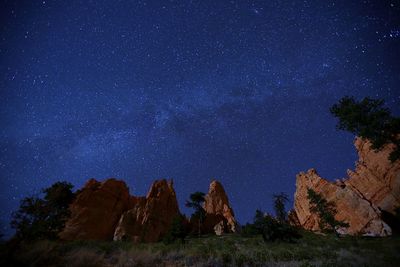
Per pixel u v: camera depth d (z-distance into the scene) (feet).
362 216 154.71
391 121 77.66
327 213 137.69
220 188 240.53
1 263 33.76
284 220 147.74
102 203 152.25
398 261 46.47
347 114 83.76
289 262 46.70
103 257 43.01
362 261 47.50
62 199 88.79
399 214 103.96
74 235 127.54
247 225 128.47
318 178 208.54
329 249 72.02
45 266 35.04
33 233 54.08
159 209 162.61
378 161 170.71
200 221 158.61
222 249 62.80
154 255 44.70
